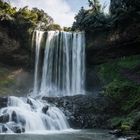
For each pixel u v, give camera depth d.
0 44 41.16
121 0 41.16
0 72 41.69
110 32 42.28
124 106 30.89
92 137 21.59
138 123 22.58
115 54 43.28
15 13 43.78
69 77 44.03
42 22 47.81
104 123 29.89
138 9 39.19
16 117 25.97
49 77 43.88
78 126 29.50
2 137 21.03
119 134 22.48
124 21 40.53
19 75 43.19
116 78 40.19
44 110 28.62
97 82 42.56
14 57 42.50
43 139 20.34
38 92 43.12
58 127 28.12
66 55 44.56
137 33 40.38
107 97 32.03
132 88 31.66
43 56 44.34
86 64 44.19
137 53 42.59
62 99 32.25
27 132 24.84
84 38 44.12
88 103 31.50
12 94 40.94
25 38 42.97
